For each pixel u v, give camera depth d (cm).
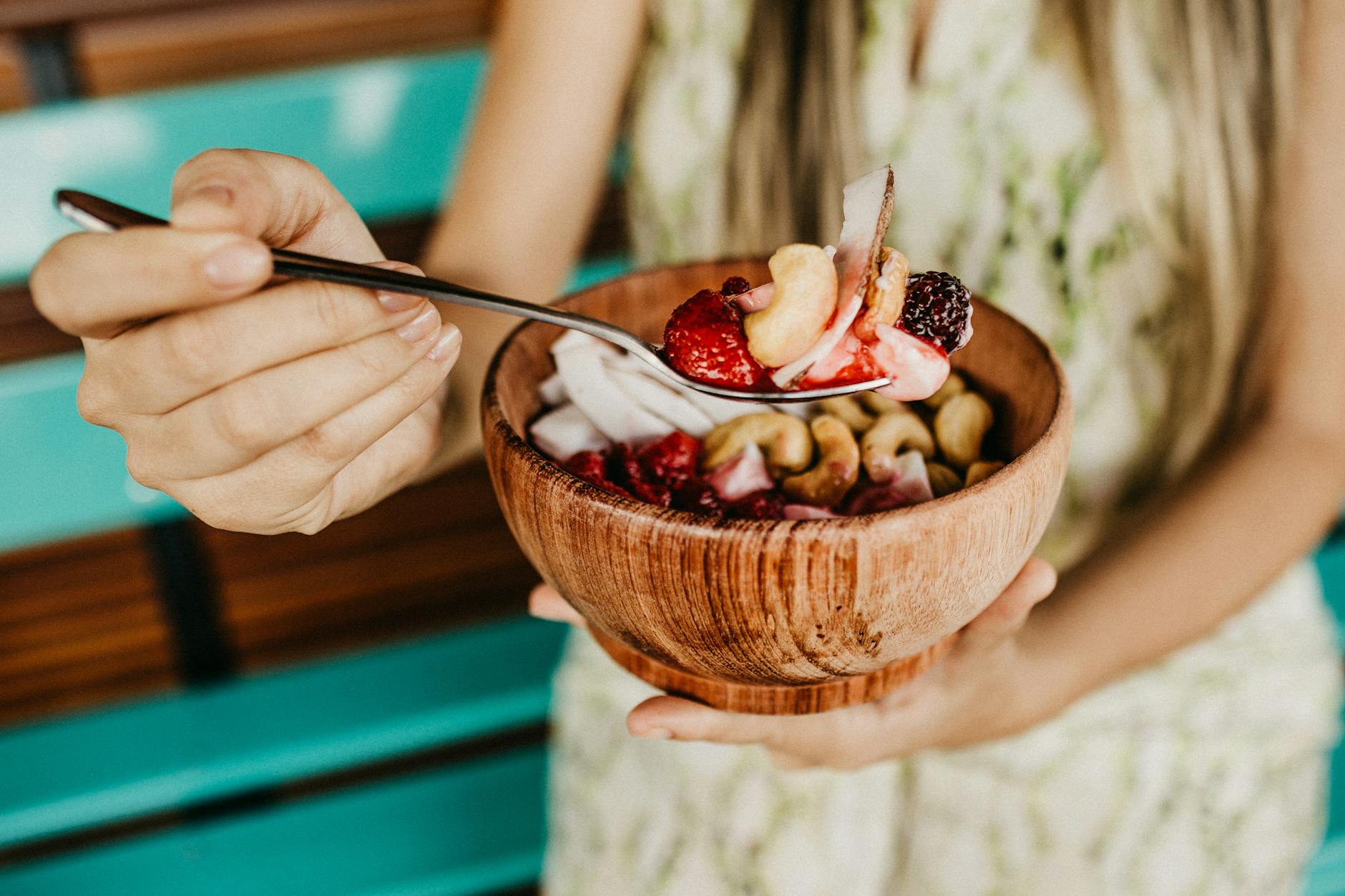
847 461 70
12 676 170
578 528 56
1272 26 99
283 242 62
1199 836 113
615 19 113
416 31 177
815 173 111
